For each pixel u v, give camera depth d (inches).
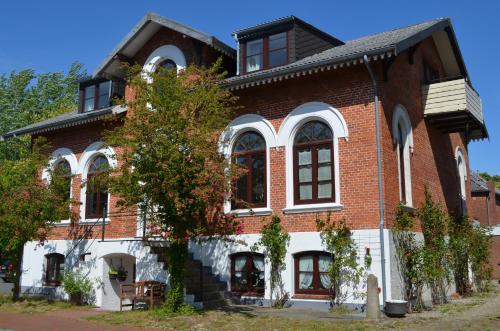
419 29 660.1
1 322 548.4
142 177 514.6
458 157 877.2
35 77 1691.7
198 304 581.9
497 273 1140.5
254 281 639.1
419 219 651.5
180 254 552.4
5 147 1352.1
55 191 709.3
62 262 823.1
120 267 719.1
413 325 475.8
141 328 482.3
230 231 559.5
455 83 693.9
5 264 1135.6
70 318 568.7
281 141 639.8
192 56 745.6
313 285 597.9
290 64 666.2
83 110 899.4
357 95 595.2
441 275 627.5
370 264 558.3
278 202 631.2
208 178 521.7
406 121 650.8
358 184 580.1
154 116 522.6
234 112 649.0
